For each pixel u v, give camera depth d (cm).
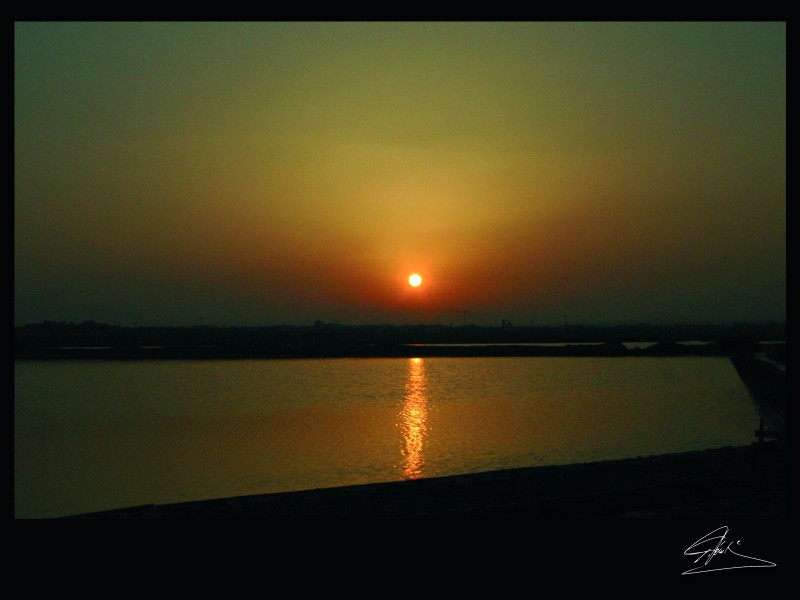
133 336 13138
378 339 14175
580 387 5212
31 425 3388
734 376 6216
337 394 4744
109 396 4650
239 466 2378
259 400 4391
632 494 1401
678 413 3744
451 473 2250
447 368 7075
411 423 3394
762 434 2095
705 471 1661
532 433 3081
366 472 2280
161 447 2767
